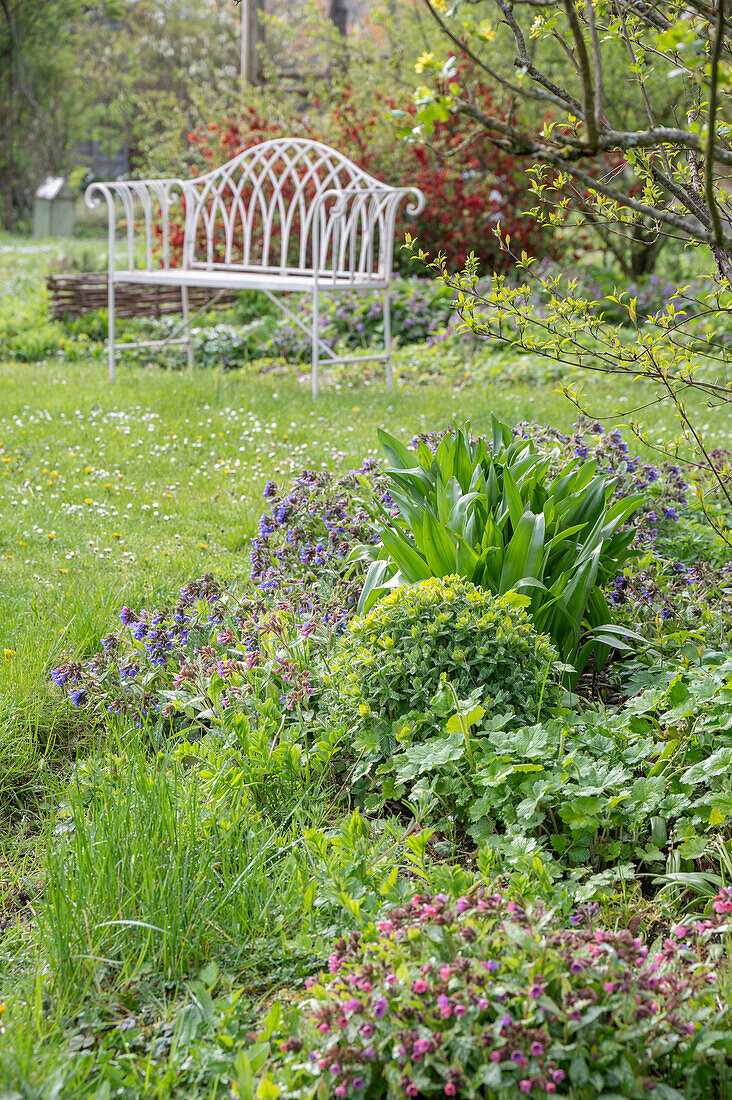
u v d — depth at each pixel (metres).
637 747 2.12
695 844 1.90
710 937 1.72
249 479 4.52
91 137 27.80
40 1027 1.54
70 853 1.89
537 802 1.92
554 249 10.28
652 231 2.31
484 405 5.86
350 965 1.53
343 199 5.85
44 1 23.12
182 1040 1.53
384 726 2.28
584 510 2.81
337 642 2.61
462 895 1.71
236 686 2.46
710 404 2.38
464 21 1.51
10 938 1.81
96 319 8.36
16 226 24.64
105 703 2.57
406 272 10.07
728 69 1.53
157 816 1.91
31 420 5.38
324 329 7.81
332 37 11.20
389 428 5.29
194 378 6.66
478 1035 1.34
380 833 2.10
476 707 2.09
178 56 27.12
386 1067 1.35
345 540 3.20
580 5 1.96
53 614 3.05
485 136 1.45
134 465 4.76
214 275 6.41
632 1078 1.31
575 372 6.82
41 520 3.97
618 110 9.34
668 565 3.14
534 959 1.44
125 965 1.67
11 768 2.33
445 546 2.60
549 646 2.36
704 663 2.51
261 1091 1.31
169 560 3.58
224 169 6.75
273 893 1.85
